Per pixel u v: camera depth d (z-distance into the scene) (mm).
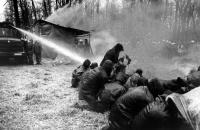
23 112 5695
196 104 3152
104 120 5176
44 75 11086
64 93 7496
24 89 8055
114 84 5844
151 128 3469
